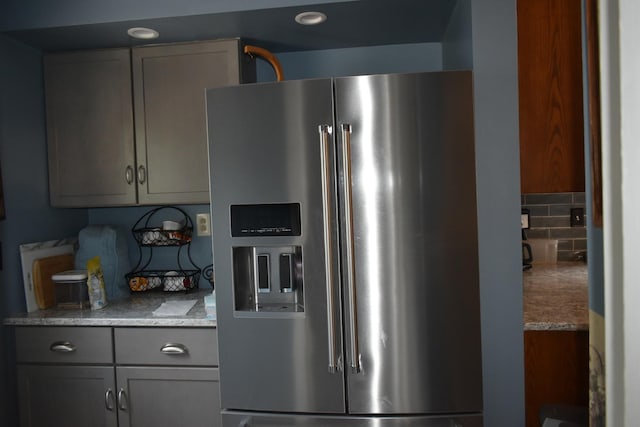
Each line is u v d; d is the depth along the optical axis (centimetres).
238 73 212
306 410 165
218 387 188
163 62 215
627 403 30
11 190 205
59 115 223
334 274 161
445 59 223
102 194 221
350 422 163
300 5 183
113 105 219
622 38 30
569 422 127
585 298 185
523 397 166
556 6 180
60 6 194
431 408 161
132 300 227
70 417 197
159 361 191
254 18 193
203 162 214
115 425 194
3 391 200
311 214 163
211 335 188
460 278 158
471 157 157
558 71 181
